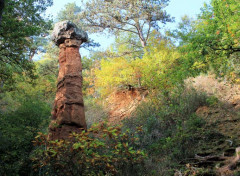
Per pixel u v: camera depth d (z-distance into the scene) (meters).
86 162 6.02
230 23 7.44
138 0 17.44
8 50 11.70
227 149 7.41
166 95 12.82
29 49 12.94
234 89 11.97
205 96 12.14
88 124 14.23
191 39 7.99
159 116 11.96
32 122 10.38
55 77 21.62
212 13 8.02
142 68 14.38
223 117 10.16
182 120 10.97
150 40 15.65
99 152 7.20
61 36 9.18
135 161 6.68
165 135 10.22
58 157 6.24
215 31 7.69
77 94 8.55
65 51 9.15
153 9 17.55
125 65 15.17
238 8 7.41
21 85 17.34
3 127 9.31
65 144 6.18
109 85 16.05
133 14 17.95
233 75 9.70
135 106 14.90
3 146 8.19
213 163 6.90
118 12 18.06
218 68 9.16
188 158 7.61
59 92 8.65
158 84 12.88
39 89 19.08
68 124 8.05
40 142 6.54
